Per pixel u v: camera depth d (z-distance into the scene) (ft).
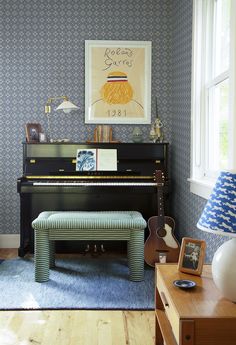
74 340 7.25
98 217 10.68
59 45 14.35
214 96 10.38
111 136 14.34
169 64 14.43
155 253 11.30
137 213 11.67
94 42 14.32
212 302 4.76
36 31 14.33
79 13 14.35
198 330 4.32
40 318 8.20
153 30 14.39
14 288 9.91
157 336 6.43
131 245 10.48
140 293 9.61
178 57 13.25
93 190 12.37
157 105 14.47
